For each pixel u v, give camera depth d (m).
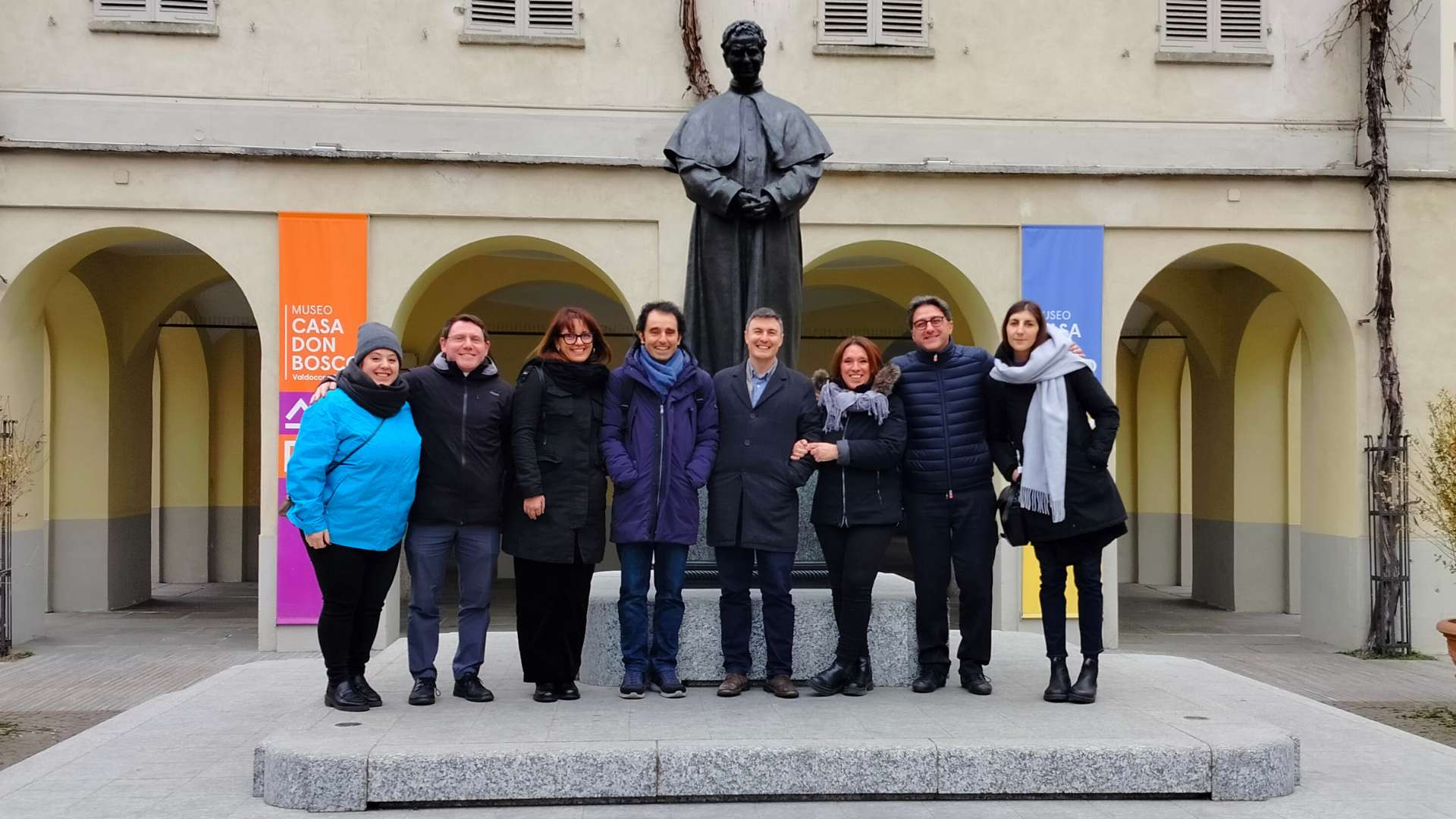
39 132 12.73
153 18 12.84
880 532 5.82
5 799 5.05
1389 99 13.49
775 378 5.74
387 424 5.66
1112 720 5.48
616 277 13.06
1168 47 13.59
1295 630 14.75
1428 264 13.35
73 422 15.90
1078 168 13.23
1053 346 5.70
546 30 13.18
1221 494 16.89
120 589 16.33
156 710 6.92
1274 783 5.07
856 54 13.36
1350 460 13.32
